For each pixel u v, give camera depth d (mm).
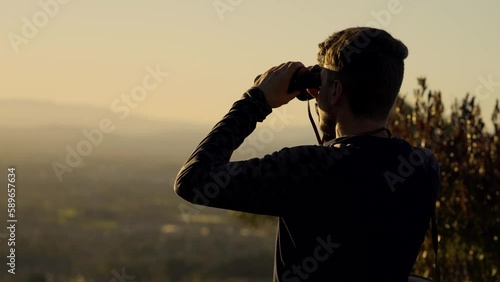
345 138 2127
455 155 5258
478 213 5234
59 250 87625
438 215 5324
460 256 5312
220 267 79125
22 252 82125
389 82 2123
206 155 2045
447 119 5340
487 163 5215
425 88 5316
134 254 89625
